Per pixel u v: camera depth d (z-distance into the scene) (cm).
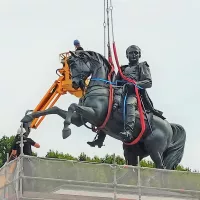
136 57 1602
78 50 1586
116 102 1537
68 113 1484
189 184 1541
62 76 2645
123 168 1468
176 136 1655
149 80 1582
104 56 1597
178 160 1641
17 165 1390
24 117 1488
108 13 1712
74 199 1416
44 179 1385
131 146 1611
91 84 1557
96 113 1513
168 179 1518
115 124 1545
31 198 1369
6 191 1445
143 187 1480
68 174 1413
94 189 1437
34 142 1508
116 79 1595
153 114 1606
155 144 1593
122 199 1459
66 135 1473
